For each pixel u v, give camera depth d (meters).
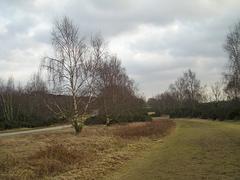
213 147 21.61
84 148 19.55
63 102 32.03
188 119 81.38
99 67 33.84
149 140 29.12
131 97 65.00
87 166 15.21
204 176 12.35
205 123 58.12
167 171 13.94
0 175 12.34
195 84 100.38
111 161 16.86
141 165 16.03
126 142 25.58
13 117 70.06
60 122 68.56
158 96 132.12
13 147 19.36
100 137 26.27
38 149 18.06
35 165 14.03
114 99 52.59
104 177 13.46
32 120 68.62
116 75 53.62
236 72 59.16
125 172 14.45
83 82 31.62
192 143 25.28
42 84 36.94
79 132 31.27
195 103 95.38
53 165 14.16
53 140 23.17
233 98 62.28
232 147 20.89
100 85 41.16
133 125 45.06
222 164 14.73
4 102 72.94
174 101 111.88
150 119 66.06
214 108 72.38
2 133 45.97
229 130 36.41
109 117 50.88
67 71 31.31
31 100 71.81
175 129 46.06
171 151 20.98
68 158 15.84
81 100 31.98
